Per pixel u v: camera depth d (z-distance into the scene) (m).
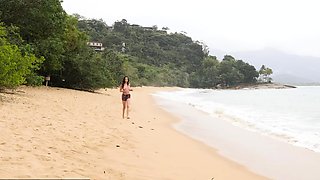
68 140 9.25
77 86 35.34
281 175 8.79
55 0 28.41
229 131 16.06
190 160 9.58
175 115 22.53
